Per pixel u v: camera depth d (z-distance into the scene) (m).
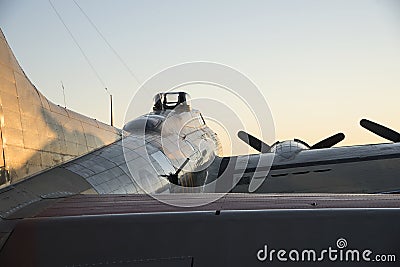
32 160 5.36
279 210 3.44
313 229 3.32
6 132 4.94
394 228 3.29
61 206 4.09
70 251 3.43
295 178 10.98
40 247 3.44
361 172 11.04
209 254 3.34
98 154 6.95
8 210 4.21
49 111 6.04
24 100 5.41
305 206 3.59
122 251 3.39
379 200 3.92
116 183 6.47
